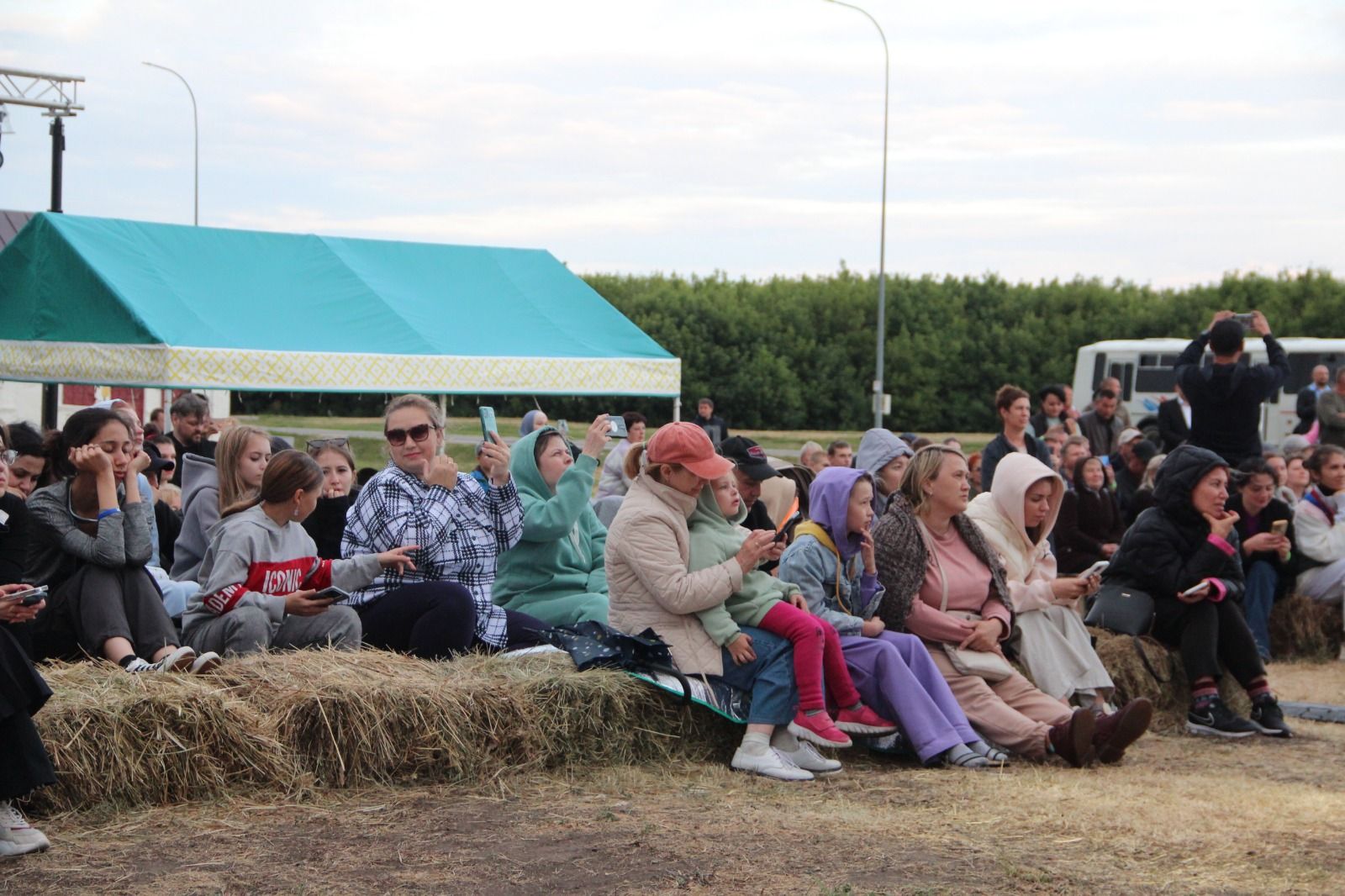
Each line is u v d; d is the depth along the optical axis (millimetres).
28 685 3955
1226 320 9969
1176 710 7309
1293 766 6297
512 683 5230
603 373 12586
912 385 45625
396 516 5914
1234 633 7125
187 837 4172
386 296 12031
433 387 11477
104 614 5078
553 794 4895
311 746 4809
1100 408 16094
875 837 4363
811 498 6180
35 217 11102
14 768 3932
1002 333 45312
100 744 4398
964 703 6168
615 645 5543
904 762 5941
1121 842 4383
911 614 6270
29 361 11102
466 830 4348
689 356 44438
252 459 6000
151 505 6910
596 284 45375
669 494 5691
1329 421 15281
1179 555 7281
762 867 3975
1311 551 9695
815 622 5594
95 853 3984
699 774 5387
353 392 11039
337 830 4301
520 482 6957
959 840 4355
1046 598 6676
